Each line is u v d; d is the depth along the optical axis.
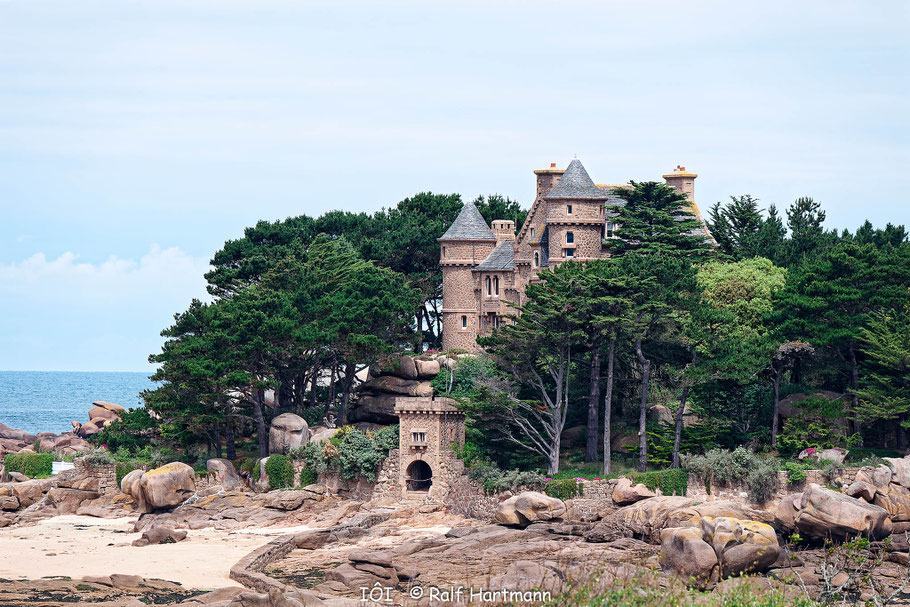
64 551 94.38
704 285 116.12
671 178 148.62
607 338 108.06
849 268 108.88
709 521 81.94
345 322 120.06
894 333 101.75
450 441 112.12
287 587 72.44
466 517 105.75
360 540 99.06
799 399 108.31
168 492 109.19
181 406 117.75
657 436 107.06
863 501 87.81
